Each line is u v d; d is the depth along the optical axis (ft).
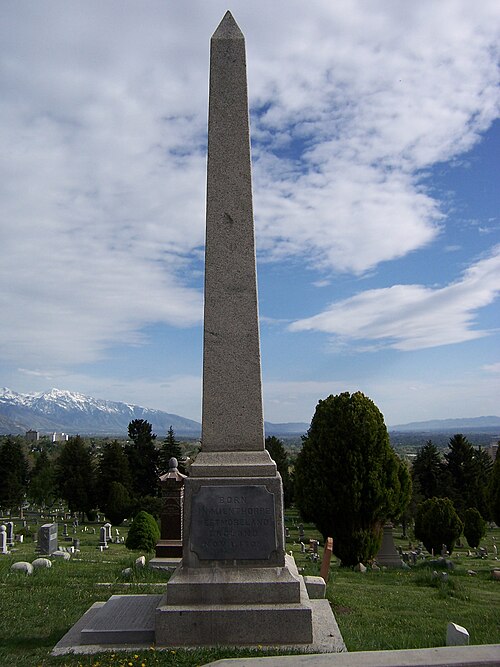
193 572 21.58
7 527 126.11
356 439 66.23
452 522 113.60
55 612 26.81
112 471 202.08
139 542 83.41
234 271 25.27
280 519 22.21
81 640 21.08
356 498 65.00
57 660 19.02
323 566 40.22
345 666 11.53
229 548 21.90
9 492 206.18
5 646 21.21
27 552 82.07
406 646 22.48
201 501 22.27
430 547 115.65
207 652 18.99
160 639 20.20
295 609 20.33
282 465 209.15
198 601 20.92
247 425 23.95
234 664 11.73
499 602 38.68
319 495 66.28
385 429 68.13
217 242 25.50
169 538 51.47
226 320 24.86
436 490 197.98
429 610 34.60
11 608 27.50
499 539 170.19
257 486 22.44
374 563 67.92
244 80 26.89
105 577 38.55
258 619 20.25
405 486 71.36
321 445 67.46
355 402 67.87
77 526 180.55
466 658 11.83
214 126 26.53
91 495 205.05
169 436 223.51
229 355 24.56
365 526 66.39
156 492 219.41
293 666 11.60
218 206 25.82
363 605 35.19
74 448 211.41
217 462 23.08
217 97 26.76
